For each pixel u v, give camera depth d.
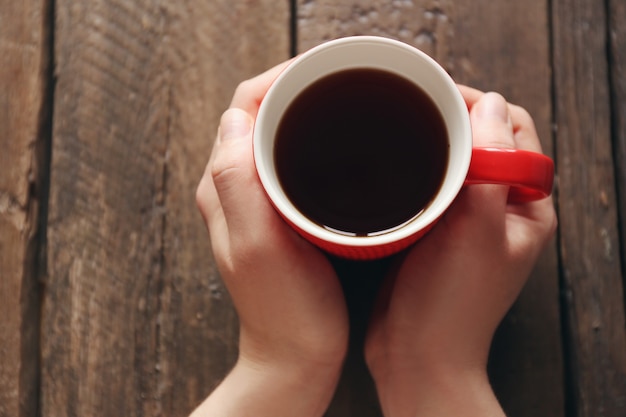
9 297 0.62
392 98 0.49
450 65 0.63
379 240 0.46
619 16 0.63
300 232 0.48
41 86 0.63
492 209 0.53
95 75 0.63
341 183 0.49
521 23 0.63
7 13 0.63
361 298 0.59
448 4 0.63
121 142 0.63
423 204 0.49
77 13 0.63
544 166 0.47
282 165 0.49
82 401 0.61
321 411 0.56
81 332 0.62
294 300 0.53
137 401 0.61
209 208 0.57
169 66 0.63
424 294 0.54
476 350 0.55
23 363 0.62
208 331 0.61
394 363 0.55
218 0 0.63
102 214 0.62
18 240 0.62
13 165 0.63
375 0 0.63
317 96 0.50
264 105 0.48
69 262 0.62
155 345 0.61
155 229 0.62
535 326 0.61
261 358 0.55
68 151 0.63
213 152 0.58
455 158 0.47
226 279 0.55
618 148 0.62
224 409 0.55
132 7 0.63
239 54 0.63
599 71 0.63
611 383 0.61
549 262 0.61
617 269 0.62
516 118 0.58
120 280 0.62
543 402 0.60
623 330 0.61
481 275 0.54
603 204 0.62
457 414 0.55
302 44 0.62
